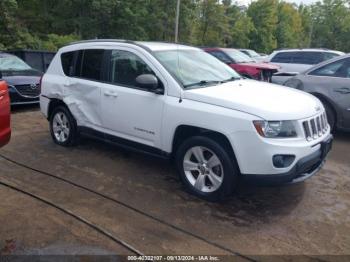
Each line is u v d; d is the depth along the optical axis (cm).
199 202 425
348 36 6391
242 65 1234
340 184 492
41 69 1277
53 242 337
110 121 520
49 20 2970
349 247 344
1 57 1027
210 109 408
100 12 2958
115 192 446
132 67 496
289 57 1309
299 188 475
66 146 614
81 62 570
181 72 467
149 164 543
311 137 409
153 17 3466
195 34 4269
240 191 459
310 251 336
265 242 348
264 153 377
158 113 454
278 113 385
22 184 463
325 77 720
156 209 406
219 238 353
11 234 348
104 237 348
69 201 419
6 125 413
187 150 437
